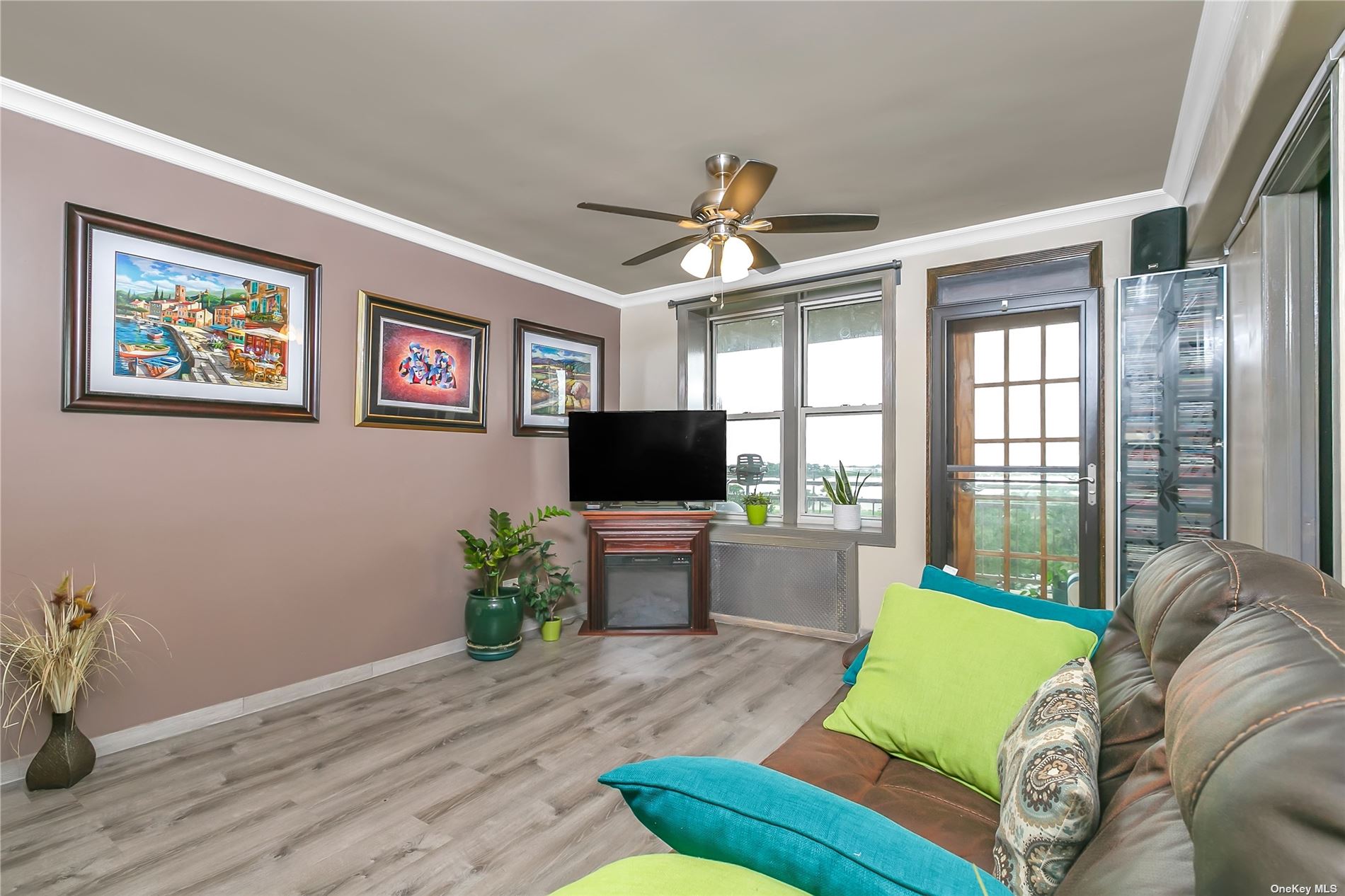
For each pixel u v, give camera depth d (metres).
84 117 2.36
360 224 3.30
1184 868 0.57
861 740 1.61
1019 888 0.94
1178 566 1.06
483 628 3.57
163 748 2.48
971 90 2.23
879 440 4.29
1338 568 1.35
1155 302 2.91
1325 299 2.01
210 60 2.07
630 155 2.71
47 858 1.79
